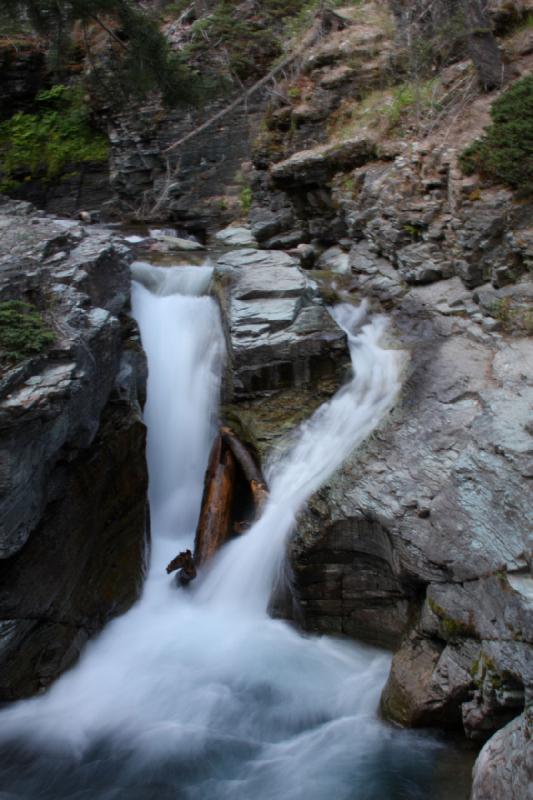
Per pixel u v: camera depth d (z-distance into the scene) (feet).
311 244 42.91
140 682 23.63
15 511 21.38
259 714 21.98
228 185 58.34
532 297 28.81
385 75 43.73
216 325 34.30
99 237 33.53
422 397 26.78
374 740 20.53
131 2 48.83
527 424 22.54
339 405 30.14
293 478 27.86
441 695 19.88
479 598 19.97
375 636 24.38
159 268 38.29
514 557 19.49
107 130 65.16
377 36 46.01
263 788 19.34
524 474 20.90
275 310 32.12
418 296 33.14
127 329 31.53
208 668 23.86
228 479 29.37
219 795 19.20
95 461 26.35
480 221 31.19
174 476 31.96
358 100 44.24
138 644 25.35
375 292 35.19
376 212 36.94
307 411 30.60
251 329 31.40
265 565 26.30
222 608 26.68
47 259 29.40
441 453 23.99
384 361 30.73
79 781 19.99
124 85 47.57
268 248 44.42
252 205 46.26
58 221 35.70
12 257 28.66
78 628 24.67
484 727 19.12
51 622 23.58
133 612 27.07
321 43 48.57
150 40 43.52
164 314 35.32
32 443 21.81
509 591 18.90
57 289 27.02
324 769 19.74
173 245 48.01
